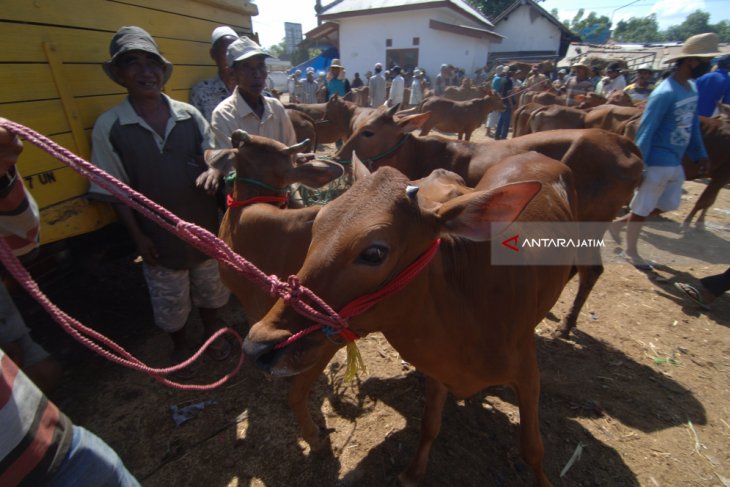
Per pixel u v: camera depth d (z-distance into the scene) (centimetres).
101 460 122
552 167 319
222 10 477
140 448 284
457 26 2159
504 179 294
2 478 101
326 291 155
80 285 452
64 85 280
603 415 307
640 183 467
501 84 1584
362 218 155
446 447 283
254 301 290
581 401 319
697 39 444
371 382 339
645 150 477
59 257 333
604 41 4931
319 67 2847
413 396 325
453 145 457
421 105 1360
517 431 296
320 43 3008
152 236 310
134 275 487
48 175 268
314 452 280
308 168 295
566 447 282
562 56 3319
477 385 222
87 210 299
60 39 279
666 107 461
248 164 296
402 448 283
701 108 751
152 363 359
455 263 200
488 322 209
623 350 378
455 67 2250
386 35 2305
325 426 299
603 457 275
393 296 168
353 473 266
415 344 196
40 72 265
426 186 254
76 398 324
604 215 423
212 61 462
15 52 250
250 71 348
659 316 428
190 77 427
